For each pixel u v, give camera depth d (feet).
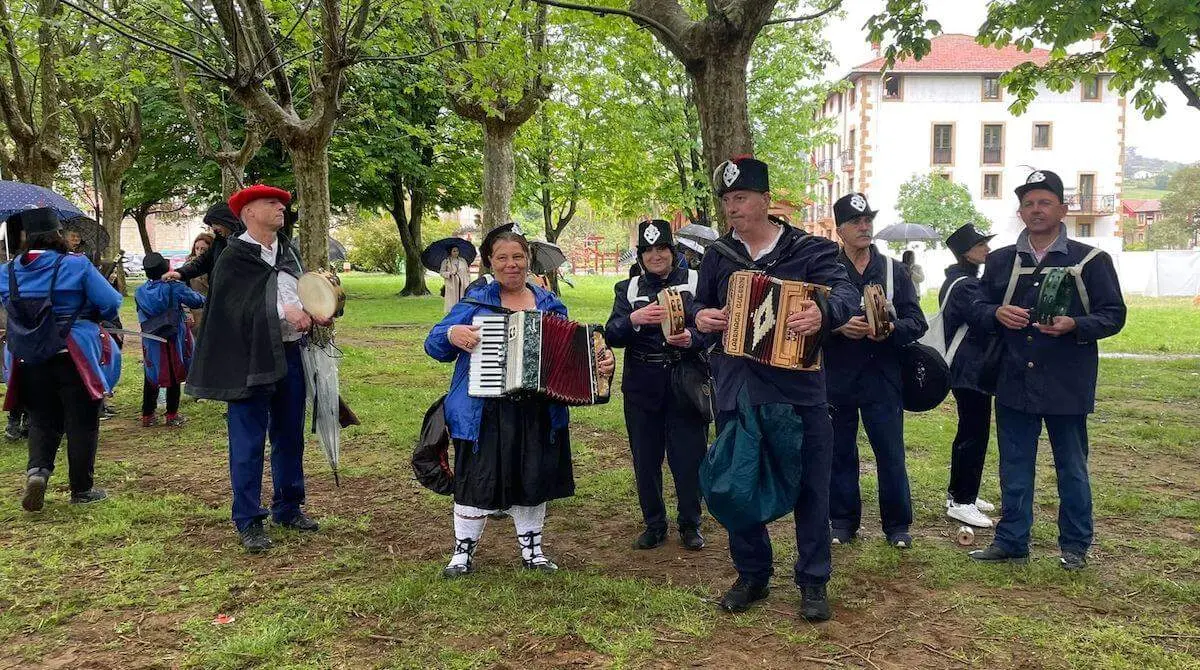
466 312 14.64
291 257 17.17
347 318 69.62
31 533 17.17
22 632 12.78
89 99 52.06
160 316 27.48
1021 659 11.76
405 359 44.75
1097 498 19.29
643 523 18.25
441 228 166.91
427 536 17.33
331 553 16.25
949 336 17.72
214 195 89.25
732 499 12.23
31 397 18.13
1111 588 14.17
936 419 29.68
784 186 83.76
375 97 78.23
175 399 28.14
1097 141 156.56
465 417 14.33
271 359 16.02
